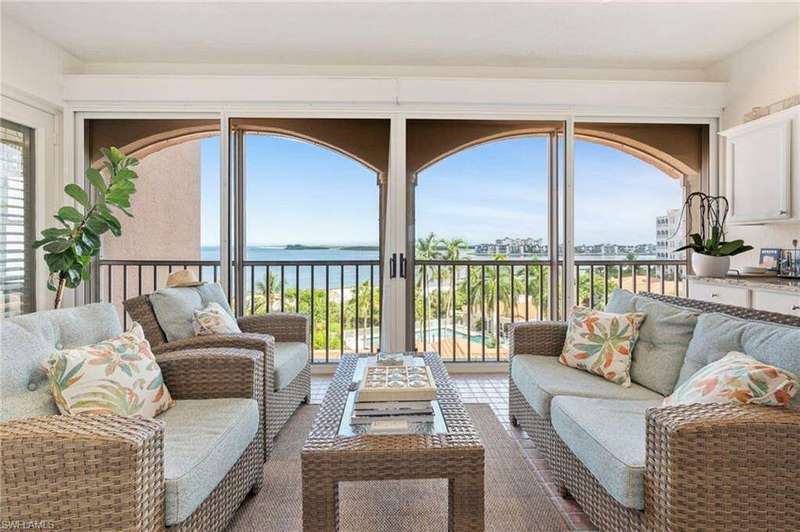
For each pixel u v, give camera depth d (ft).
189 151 11.82
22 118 10.32
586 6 9.32
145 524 3.58
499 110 11.70
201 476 4.14
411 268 11.99
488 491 6.07
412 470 4.27
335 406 5.41
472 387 10.98
